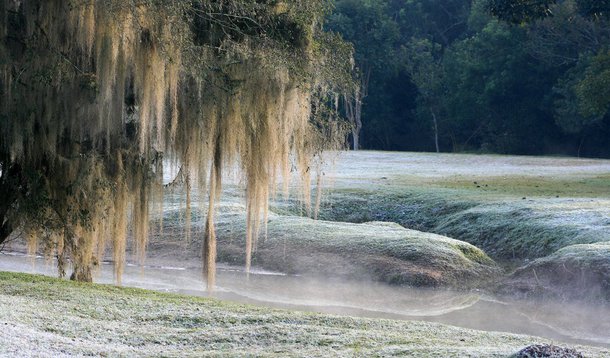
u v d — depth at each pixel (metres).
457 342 13.44
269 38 19.66
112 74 17.83
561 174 46.38
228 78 19.44
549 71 76.81
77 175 18.17
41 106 17.86
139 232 19.20
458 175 45.78
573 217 29.14
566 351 11.56
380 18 88.44
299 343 12.81
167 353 12.00
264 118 19.75
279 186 38.03
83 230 18.48
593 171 48.28
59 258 18.83
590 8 40.56
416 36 93.44
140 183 19.05
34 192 18.12
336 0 88.75
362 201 36.03
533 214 30.25
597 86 47.75
